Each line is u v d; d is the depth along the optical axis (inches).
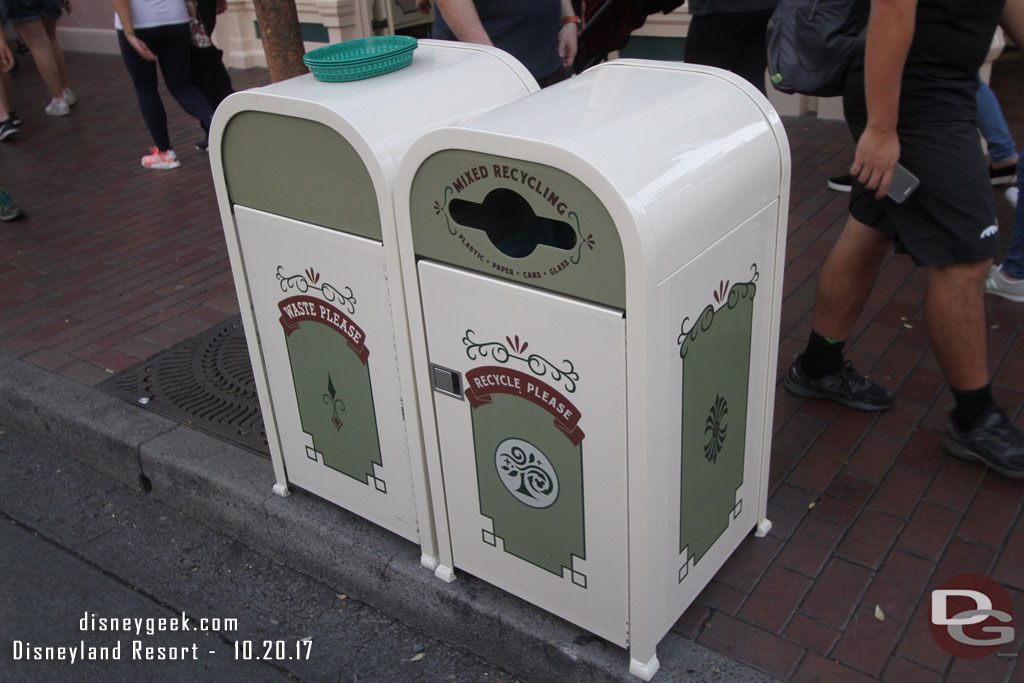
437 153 82.7
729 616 99.6
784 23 122.0
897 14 96.3
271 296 108.2
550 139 75.9
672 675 92.2
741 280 89.0
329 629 114.0
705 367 87.2
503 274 83.4
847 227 120.7
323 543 118.0
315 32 314.0
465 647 107.7
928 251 109.0
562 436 86.8
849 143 225.3
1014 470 113.6
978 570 102.8
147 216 232.4
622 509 85.6
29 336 175.2
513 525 96.7
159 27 244.2
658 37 253.8
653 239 73.4
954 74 103.7
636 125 80.7
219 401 148.1
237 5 346.6
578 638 97.3
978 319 110.0
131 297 188.1
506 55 109.4
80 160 280.8
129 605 121.2
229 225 107.0
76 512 140.0
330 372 107.0
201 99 261.0
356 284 97.6
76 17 419.8
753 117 89.0
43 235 224.7
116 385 155.6
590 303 78.9
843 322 126.0
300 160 95.9
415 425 100.3
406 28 322.3
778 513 113.7
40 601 123.1
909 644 94.3
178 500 136.9
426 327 92.6
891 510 112.4
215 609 119.1
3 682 110.2
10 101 306.0
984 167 106.3
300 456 118.5
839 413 131.0
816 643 95.3
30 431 157.6
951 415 118.0
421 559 110.0
